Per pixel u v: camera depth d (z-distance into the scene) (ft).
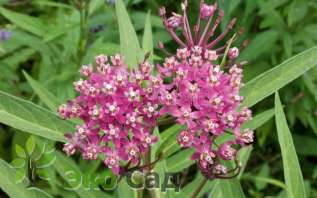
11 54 1.85
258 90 0.95
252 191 1.92
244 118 0.89
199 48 0.93
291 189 0.86
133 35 1.07
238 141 0.90
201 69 0.91
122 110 0.88
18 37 1.72
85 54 1.70
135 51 1.07
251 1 1.80
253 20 1.97
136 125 0.88
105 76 0.91
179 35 1.57
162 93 0.89
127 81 0.89
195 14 1.69
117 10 1.08
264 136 1.95
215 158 0.95
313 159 2.25
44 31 1.68
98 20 1.80
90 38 1.84
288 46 1.86
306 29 1.91
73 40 1.69
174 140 0.95
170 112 0.88
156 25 1.84
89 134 0.88
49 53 1.70
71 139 0.90
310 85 1.86
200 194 1.11
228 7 1.59
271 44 1.85
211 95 0.89
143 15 1.87
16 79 1.81
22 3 2.05
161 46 1.04
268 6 1.86
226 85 0.91
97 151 0.88
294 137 2.07
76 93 1.66
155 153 1.00
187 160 1.11
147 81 0.91
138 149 0.89
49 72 1.66
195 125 0.88
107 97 0.88
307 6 1.88
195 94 0.88
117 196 1.25
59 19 1.74
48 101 1.12
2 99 0.94
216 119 0.88
